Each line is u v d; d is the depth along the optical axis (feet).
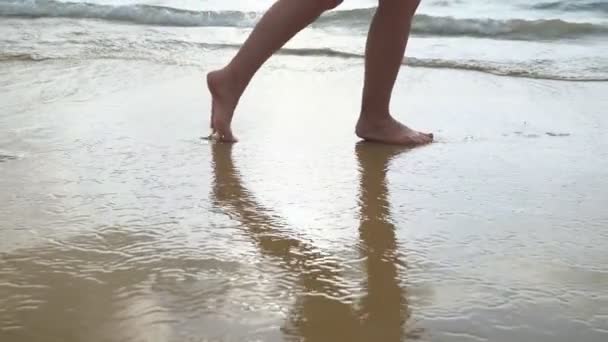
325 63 9.91
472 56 10.34
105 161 5.22
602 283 3.18
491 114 7.02
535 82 8.57
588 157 5.42
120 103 7.25
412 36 12.41
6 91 7.75
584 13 14.57
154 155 5.43
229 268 3.32
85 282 3.14
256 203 4.34
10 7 15.24
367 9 13.74
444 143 5.96
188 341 2.63
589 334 2.72
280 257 3.46
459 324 2.79
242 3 15.98
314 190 4.64
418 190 4.64
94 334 2.67
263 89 8.29
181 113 6.86
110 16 14.78
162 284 3.12
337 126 6.57
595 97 7.72
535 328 2.76
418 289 3.11
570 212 4.17
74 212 4.09
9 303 2.93
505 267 3.36
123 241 3.65
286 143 5.93
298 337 2.67
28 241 3.63
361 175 5.01
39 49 10.59
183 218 4.03
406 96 7.94
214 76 5.90
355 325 2.78
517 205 4.31
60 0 16.31
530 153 5.57
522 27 12.51
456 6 15.33
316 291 3.08
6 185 4.59
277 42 5.88
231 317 2.83
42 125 6.26
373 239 3.73
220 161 5.32
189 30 13.10
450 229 3.89
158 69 9.21
